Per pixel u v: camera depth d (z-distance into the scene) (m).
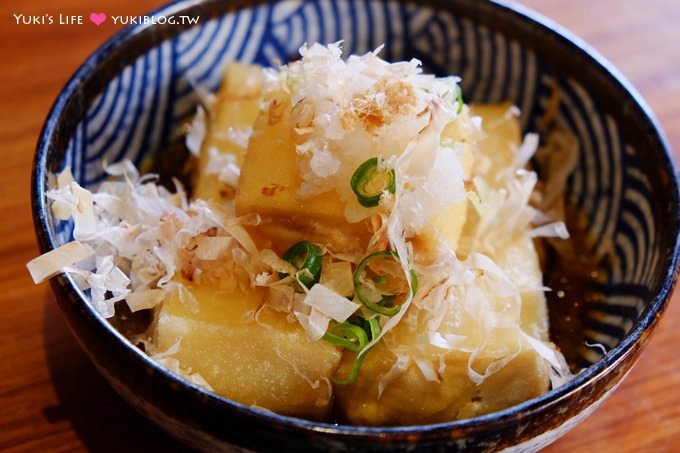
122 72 0.28
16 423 0.25
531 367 0.24
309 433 0.20
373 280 0.23
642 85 0.35
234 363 0.23
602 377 0.21
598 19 0.38
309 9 0.31
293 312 0.23
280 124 0.24
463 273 0.24
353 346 0.23
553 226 0.28
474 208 0.26
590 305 0.28
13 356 0.26
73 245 0.23
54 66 0.33
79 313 0.21
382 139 0.23
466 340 0.24
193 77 0.31
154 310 0.24
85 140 0.27
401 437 0.20
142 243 0.25
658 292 0.23
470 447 0.20
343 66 0.24
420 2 0.31
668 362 0.27
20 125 0.32
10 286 0.28
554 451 0.25
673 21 0.38
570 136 0.30
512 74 0.31
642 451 0.25
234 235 0.24
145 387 0.21
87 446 0.25
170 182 0.30
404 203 0.23
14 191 0.30
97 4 0.36
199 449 0.22
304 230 0.24
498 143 0.29
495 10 0.30
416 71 0.25
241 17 0.30
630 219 0.28
